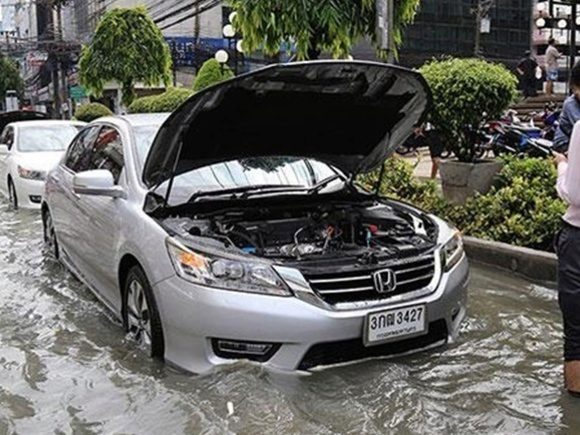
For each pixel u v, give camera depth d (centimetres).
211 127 425
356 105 443
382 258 395
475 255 644
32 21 4888
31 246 736
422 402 352
